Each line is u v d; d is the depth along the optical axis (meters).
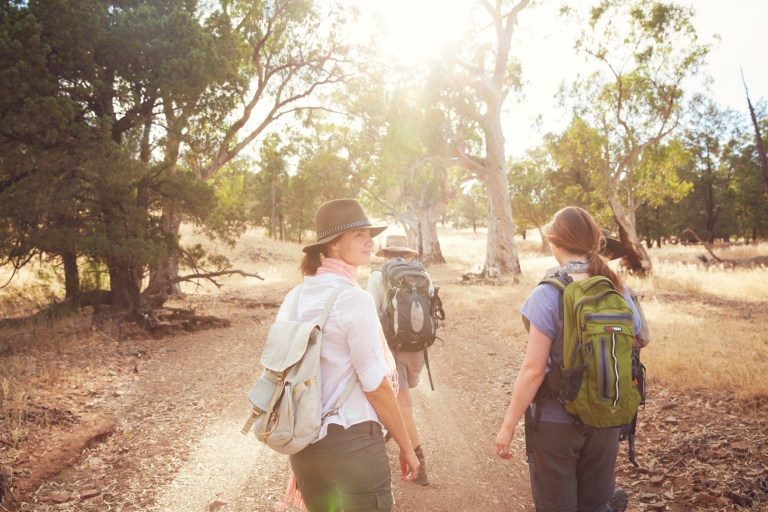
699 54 19.91
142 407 5.84
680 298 12.80
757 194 42.72
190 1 11.42
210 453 4.57
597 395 2.08
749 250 28.70
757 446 4.03
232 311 13.69
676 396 5.35
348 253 2.36
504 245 22.11
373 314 2.12
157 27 10.29
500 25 21.94
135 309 11.05
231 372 7.44
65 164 9.73
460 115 22.38
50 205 9.47
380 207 43.97
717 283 14.89
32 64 9.35
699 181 48.16
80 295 12.12
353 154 36.53
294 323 2.13
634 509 3.38
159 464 4.34
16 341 8.94
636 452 4.21
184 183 11.23
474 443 4.76
